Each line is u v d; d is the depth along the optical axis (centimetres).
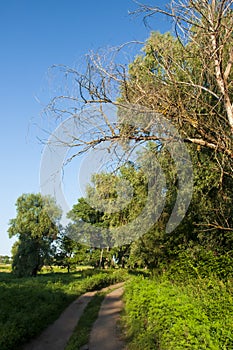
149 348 789
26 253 4059
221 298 922
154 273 1816
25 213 4150
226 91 796
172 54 899
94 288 2481
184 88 884
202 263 1345
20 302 1383
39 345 1037
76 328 1246
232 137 841
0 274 4469
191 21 830
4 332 974
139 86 848
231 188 1175
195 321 686
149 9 834
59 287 2209
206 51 816
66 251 4297
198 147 887
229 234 1322
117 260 4053
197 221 1500
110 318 1359
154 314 901
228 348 559
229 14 826
